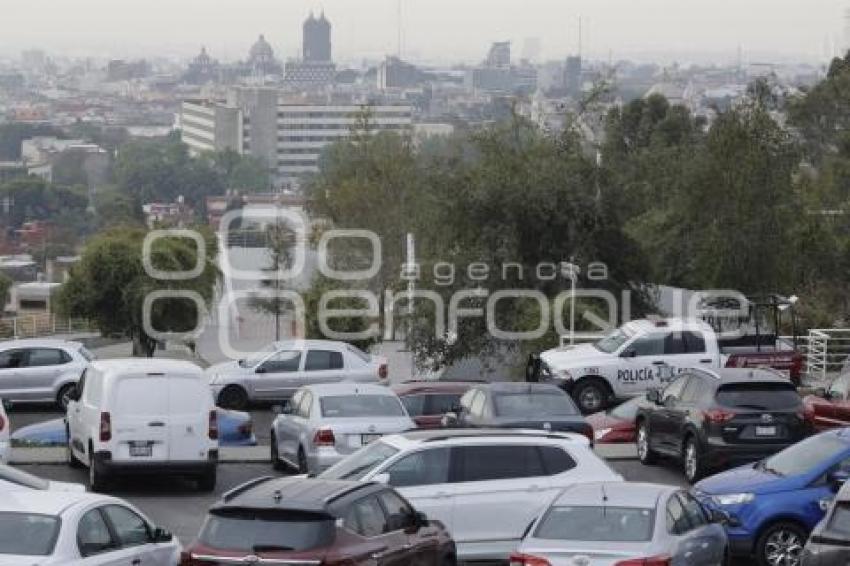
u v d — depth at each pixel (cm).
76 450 3994
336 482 2420
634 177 10506
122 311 9675
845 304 8325
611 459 4262
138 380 3744
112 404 3719
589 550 2300
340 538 2252
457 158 7456
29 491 2430
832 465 2938
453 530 2862
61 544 2227
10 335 10075
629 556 2283
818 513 2889
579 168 7194
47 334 10375
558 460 2930
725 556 2652
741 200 7394
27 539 2231
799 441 3438
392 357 8225
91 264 9638
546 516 2414
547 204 7038
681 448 3859
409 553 2409
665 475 3969
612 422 4647
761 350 5509
